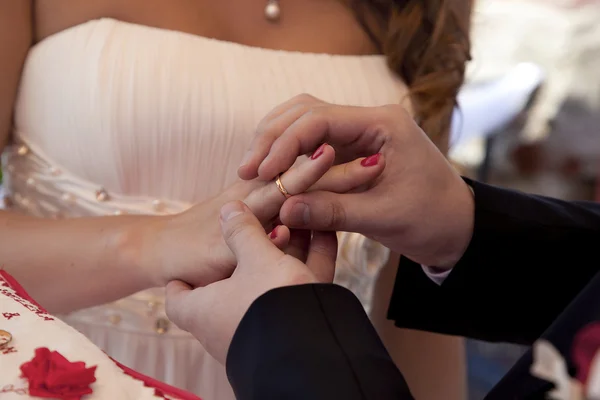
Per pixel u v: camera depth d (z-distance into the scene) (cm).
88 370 64
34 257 86
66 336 68
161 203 94
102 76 91
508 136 275
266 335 63
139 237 84
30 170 97
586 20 262
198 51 94
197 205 83
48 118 94
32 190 98
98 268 84
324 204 74
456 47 102
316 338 63
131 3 96
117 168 93
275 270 67
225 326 67
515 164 281
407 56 100
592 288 66
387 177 76
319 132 74
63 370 64
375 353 63
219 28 99
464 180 82
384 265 104
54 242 86
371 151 77
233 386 65
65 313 89
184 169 93
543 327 83
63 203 96
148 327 95
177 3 97
